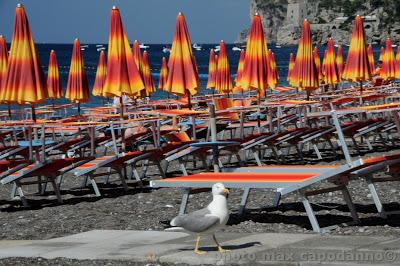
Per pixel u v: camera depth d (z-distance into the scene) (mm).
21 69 11000
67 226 8570
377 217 7754
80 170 10953
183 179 7703
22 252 6867
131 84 12359
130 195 10906
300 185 6914
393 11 182875
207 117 16297
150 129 14602
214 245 6523
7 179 10281
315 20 198250
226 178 7574
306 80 15906
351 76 17438
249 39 14047
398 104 7297
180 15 12938
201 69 88625
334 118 7078
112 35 12383
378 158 7082
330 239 6465
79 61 16703
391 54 22656
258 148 13125
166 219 8609
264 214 8406
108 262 6219
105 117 14156
